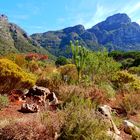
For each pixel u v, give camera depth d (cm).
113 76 1656
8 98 955
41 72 1745
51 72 1691
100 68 1647
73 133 608
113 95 1300
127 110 1060
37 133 575
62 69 1650
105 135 647
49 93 1048
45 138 578
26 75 1078
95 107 889
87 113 666
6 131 569
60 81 1263
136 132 811
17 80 1034
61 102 956
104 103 1107
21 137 557
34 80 1123
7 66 1027
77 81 1356
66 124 613
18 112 848
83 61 1418
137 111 1080
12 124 579
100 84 1399
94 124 627
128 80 1620
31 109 854
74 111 668
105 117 778
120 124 867
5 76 1005
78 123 615
